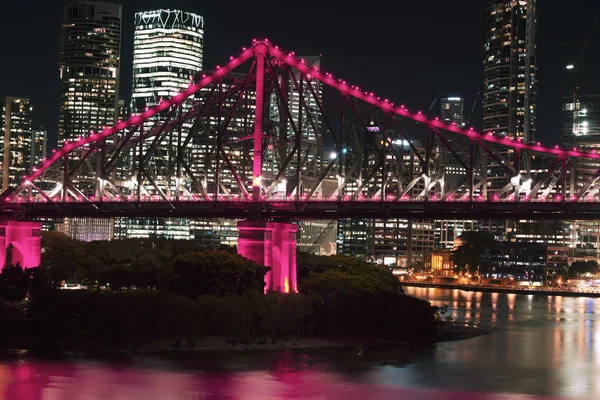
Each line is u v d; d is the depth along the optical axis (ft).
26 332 568.41
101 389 434.30
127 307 564.71
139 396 423.64
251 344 577.84
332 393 445.37
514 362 572.51
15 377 453.99
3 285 638.53
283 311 611.88
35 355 513.86
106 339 555.28
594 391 478.18
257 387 451.94
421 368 531.50
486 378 506.07
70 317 567.18
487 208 650.02
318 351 579.48
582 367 561.02
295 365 519.19
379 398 438.81
